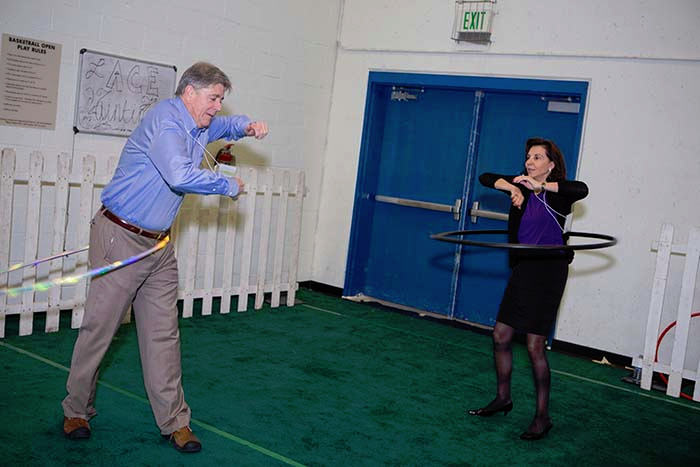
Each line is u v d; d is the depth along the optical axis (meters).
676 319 6.05
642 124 6.23
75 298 5.57
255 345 5.77
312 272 8.34
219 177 3.37
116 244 3.41
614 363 6.41
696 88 5.98
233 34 6.95
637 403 5.39
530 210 4.30
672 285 6.10
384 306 7.83
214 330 6.08
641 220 6.25
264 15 7.22
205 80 3.45
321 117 8.11
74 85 5.75
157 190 3.39
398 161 7.91
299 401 4.58
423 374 5.50
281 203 7.11
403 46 7.59
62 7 5.57
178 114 3.45
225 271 6.66
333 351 5.86
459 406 4.84
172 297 3.62
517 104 7.12
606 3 6.36
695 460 4.32
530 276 4.34
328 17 7.94
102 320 3.47
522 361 6.20
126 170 3.42
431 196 7.68
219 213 7.21
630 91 6.29
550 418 4.54
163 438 3.74
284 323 6.62
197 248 6.41
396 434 4.22
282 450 3.79
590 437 4.53
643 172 6.23
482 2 7.00
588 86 6.52
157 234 3.49
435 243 7.66
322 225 8.28
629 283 6.32
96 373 3.59
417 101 7.74
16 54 5.36
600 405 5.23
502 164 7.24
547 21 6.67
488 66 7.06
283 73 7.55
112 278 3.44
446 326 7.25
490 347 6.56
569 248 4.01
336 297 8.05
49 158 5.68
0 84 5.31
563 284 4.32
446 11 7.28
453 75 7.29
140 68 6.17
